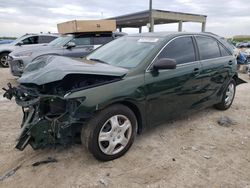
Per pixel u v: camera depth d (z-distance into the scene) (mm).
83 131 3168
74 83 3254
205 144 3900
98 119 3121
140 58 3684
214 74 4754
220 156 3547
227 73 5160
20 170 3137
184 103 4223
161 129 4402
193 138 4098
